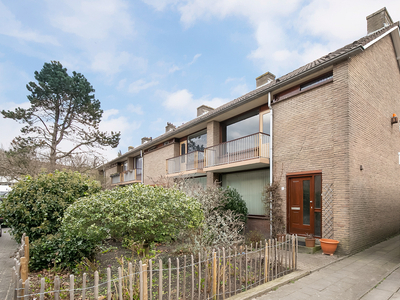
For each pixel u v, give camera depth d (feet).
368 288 15.47
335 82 24.89
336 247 23.11
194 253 19.03
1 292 14.28
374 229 26.63
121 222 15.14
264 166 33.47
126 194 16.90
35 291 14.25
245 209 31.27
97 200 15.96
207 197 26.27
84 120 67.62
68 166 66.85
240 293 14.15
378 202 27.63
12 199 19.76
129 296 12.12
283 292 14.84
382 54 31.24
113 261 20.81
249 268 17.16
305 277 17.35
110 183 72.18
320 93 26.43
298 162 27.86
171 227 17.04
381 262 20.62
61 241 18.71
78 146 68.80
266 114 34.24
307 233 26.40
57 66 65.82
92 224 15.64
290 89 29.99
